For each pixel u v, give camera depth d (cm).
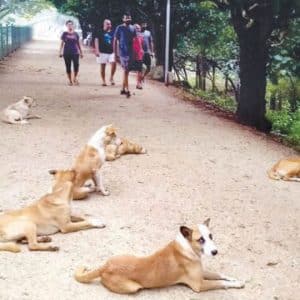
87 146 817
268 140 1348
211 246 541
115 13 2827
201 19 2548
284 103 2214
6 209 754
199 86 2658
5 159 999
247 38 1633
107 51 2022
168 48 2381
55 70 2642
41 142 1130
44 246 625
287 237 714
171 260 551
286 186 924
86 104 1620
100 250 636
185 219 751
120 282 541
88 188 824
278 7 1543
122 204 791
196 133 1295
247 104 1656
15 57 3384
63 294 538
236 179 946
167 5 2348
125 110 1550
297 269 625
